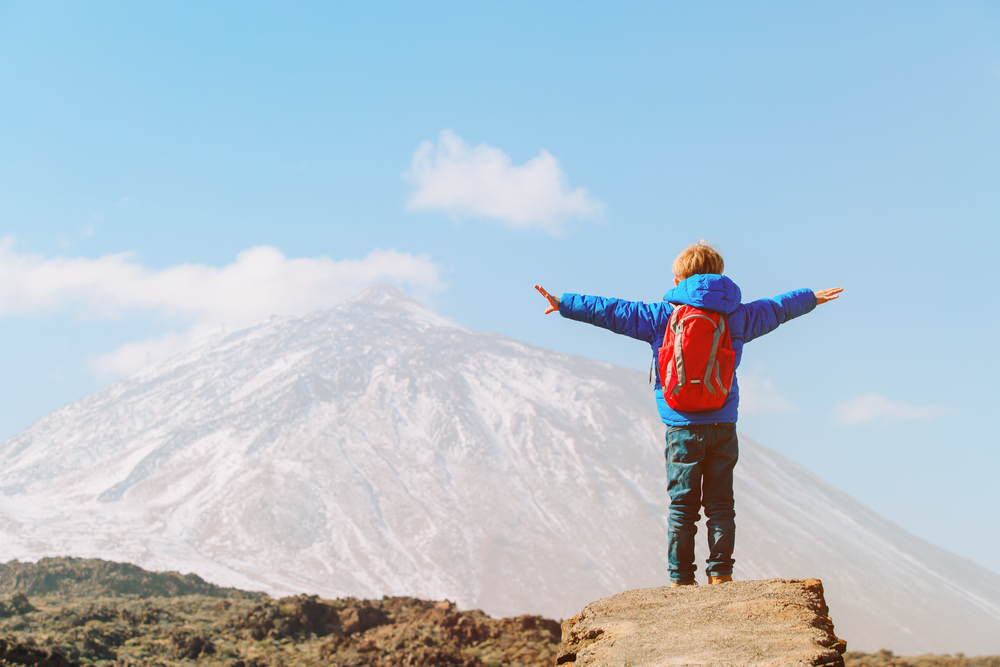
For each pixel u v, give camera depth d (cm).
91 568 4166
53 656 2092
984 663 1750
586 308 587
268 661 2509
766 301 584
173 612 3033
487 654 2528
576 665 428
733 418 546
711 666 379
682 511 550
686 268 575
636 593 504
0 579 4069
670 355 539
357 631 2825
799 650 382
